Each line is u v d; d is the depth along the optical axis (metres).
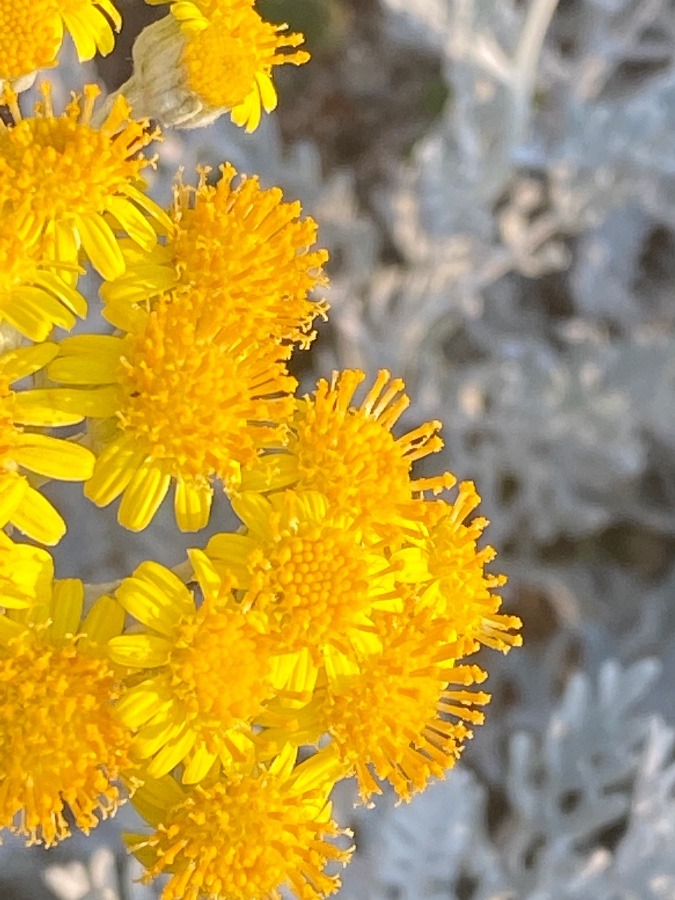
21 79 0.09
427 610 0.08
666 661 0.17
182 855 0.08
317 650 0.08
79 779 0.07
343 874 0.14
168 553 0.15
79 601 0.07
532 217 0.19
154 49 0.09
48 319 0.08
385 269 0.17
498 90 0.15
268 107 0.09
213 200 0.08
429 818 0.14
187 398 0.08
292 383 0.08
